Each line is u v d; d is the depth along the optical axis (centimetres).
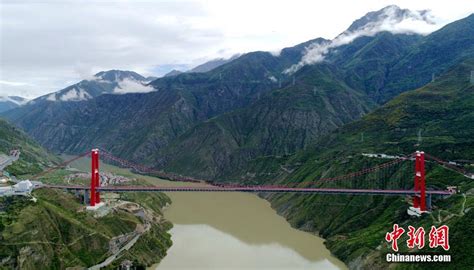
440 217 16438
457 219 15075
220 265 16538
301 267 16488
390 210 19450
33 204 16550
